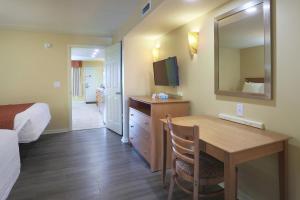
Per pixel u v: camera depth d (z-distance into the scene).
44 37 4.31
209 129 1.77
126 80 3.76
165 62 3.12
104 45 4.80
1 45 4.02
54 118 4.48
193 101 2.67
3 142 1.89
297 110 1.48
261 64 1.71
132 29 3.12
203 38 2.41
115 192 2.11
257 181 1.81
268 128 1.71
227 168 1.29
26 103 4.02
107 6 2.96
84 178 2.41
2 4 2.90
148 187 2.21
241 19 1.88
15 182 2.24
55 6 2.97
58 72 4.45
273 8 1.60
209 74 2.35
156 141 2.59
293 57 1.49
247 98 1.89
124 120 3.81
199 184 1.55
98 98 8.27
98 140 3.92
